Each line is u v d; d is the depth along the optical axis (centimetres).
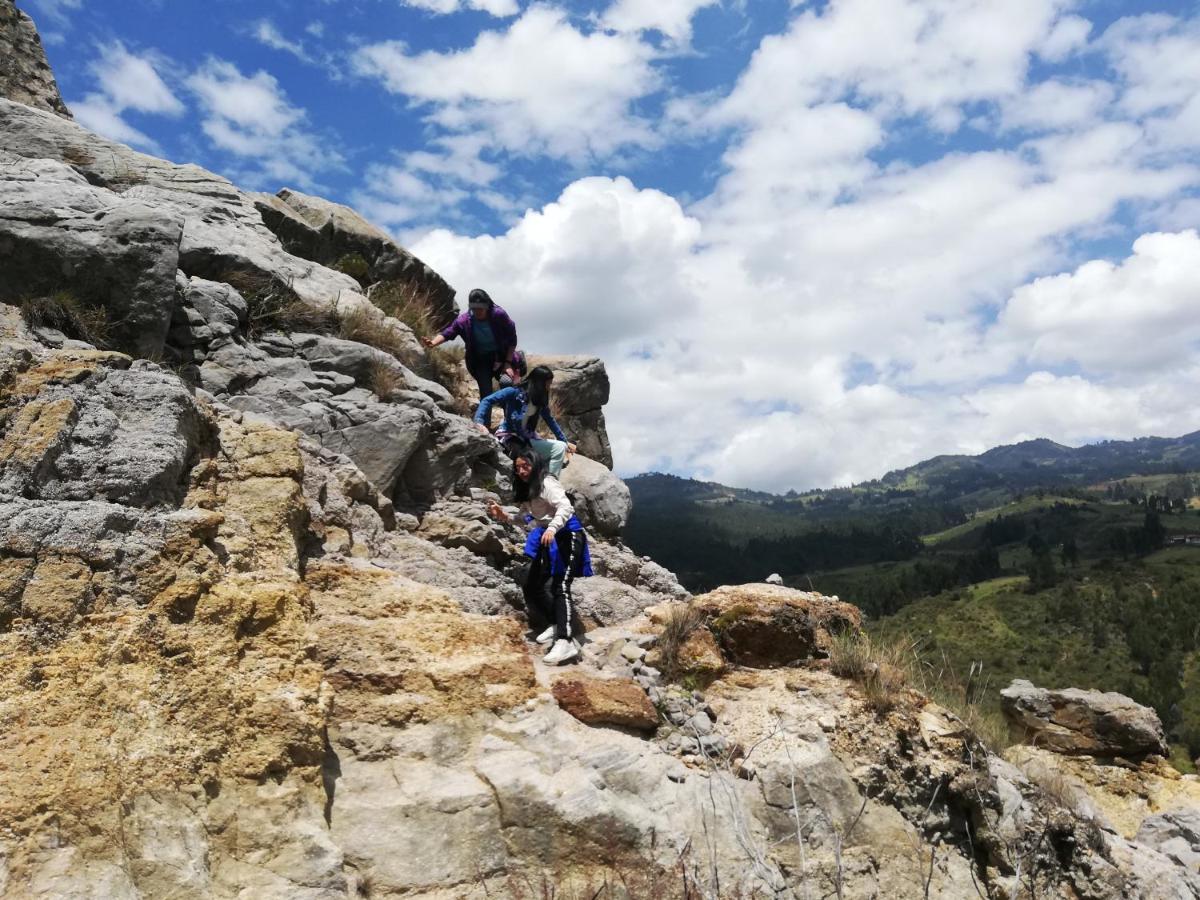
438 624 500
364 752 418
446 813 393
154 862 310
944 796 518
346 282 950
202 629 388
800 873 438
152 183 925
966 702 637
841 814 471
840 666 575
